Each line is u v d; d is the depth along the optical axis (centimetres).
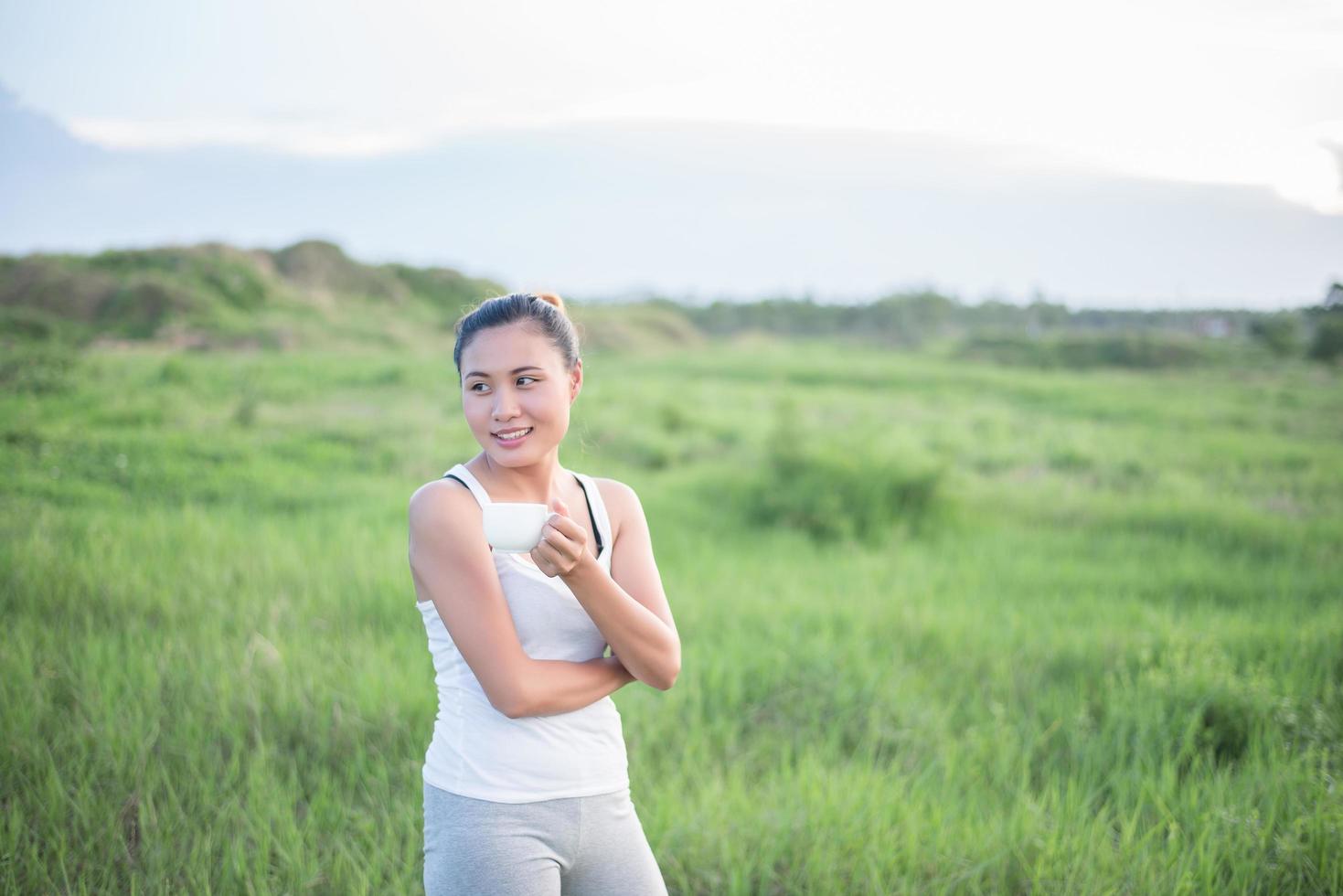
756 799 414
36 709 448
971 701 545
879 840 375
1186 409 2231
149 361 2056
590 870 219
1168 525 1116
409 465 1293
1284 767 436
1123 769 454
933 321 4884
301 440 1388
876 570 881
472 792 209
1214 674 536
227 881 335
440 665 222
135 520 852
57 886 335
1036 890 347
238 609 626
